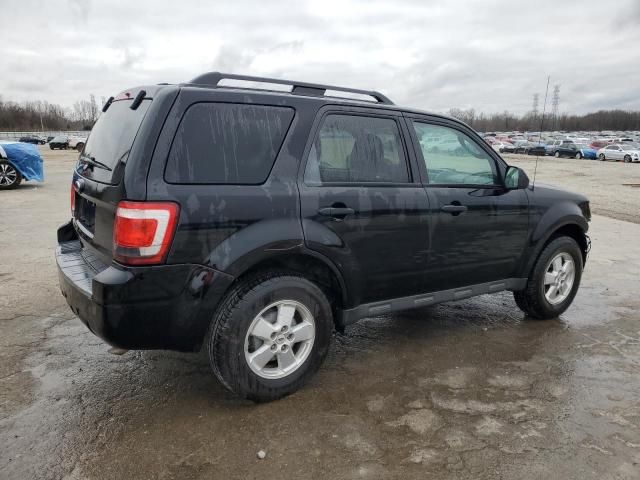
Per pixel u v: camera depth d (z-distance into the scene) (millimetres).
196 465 2562
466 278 4023
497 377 3564
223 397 3221
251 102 2994
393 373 3604
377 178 3463
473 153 4020
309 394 3279
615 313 4980
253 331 3010
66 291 3055
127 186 2613
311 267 3291
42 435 2789
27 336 4113
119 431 2838
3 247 7055
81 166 3457
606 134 88000
